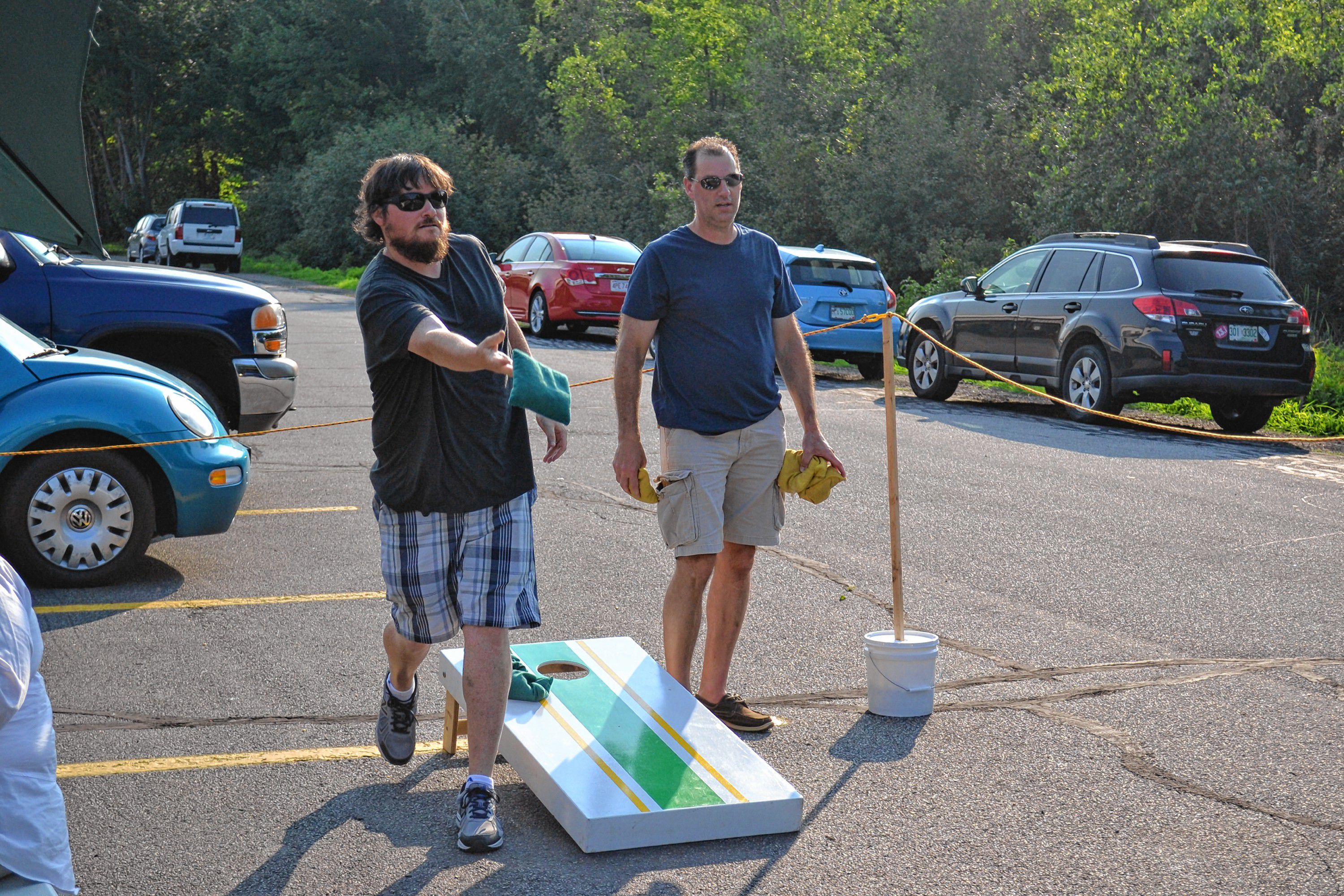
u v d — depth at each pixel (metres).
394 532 3.55
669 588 4.41
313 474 9.40
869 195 25.09
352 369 16.02
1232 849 3.53
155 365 9.03
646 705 4.06
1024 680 5.04
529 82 43.53
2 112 3.11
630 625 5.70
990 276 14.39
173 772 4.03
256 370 8.95
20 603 2.41
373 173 3.46
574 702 4.06
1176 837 3.60
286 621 5.72
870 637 4.66
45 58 2.95
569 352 17.97
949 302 14.74
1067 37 25.03
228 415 9.20
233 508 6.58
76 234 3.63
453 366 3.23
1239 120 19.72
